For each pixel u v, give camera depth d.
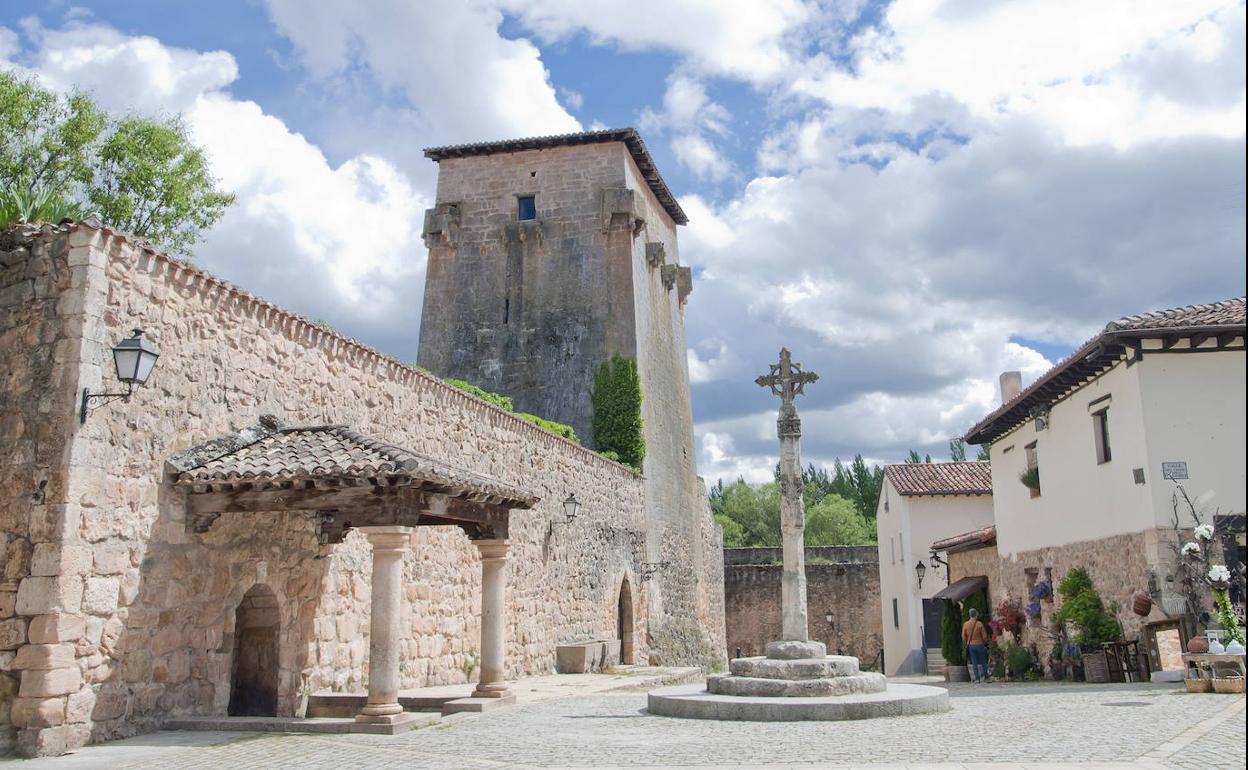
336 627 14.38
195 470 11.57
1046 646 23.67
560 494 24.92
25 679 9.63
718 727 11.72
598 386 33.75
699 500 41.03
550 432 24.47
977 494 37.72
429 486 11.91
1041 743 9.60
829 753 9.27
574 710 13.95
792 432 15.41
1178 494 17.77
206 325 12.40
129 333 11.07
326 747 9.91
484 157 36.94
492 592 14.53
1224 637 14.98
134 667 10.72
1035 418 23.77
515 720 12.52
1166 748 8.95
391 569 11.37
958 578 32.88
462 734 11.00
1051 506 23.39
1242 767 7.81
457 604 18.69
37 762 9.11
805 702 12.51
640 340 34.69
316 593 13.95
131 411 10.98
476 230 36.22
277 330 13.85
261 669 13.12
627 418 33.31
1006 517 27.14
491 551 14.55
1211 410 17.98
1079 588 21.14
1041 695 16.17
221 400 12.52
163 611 11.19
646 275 36.91
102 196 26.25
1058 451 22.84
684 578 36.97
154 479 11.25
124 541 10.70
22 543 10.01
